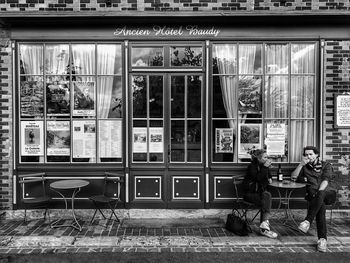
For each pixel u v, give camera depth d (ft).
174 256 15.88
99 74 21.30
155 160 21.47
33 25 20.94
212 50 21.29
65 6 20.98
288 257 15.79
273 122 21.56
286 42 21.31
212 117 21.40
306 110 21.63
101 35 21.04
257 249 16.74
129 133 21.29
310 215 16.90
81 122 21.38
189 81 21.33
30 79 21.26
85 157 21.44
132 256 15.87
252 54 21.40
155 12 20.31
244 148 21.49
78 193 21.22
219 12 20.34
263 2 21.04
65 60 21.26
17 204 21.12
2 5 20.93
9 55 20.98
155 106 21.39
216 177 21.33
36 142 21.30
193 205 21.27
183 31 21.07
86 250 16.60
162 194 21.31
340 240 17.79
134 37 21.02
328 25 21.08
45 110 21.27
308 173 19.06
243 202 19.38
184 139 21.42
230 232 18.81
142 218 21.13
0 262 15.20
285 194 21.26
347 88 21.34
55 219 20.85
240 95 21.45
